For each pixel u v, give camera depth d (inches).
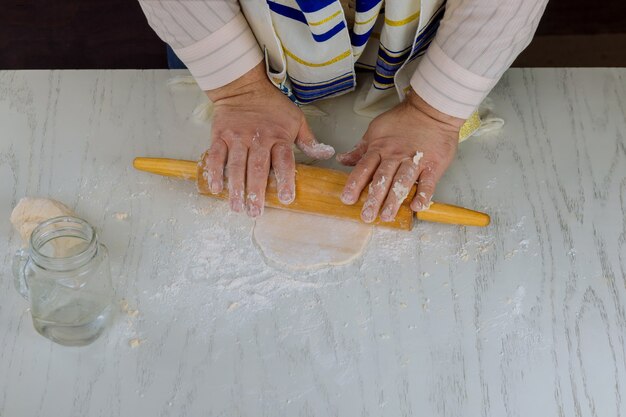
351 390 38.5
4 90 55.1
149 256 44.7
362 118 54.2
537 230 46.2
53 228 40.2
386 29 47.7
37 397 38.1
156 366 39.4
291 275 43.8
